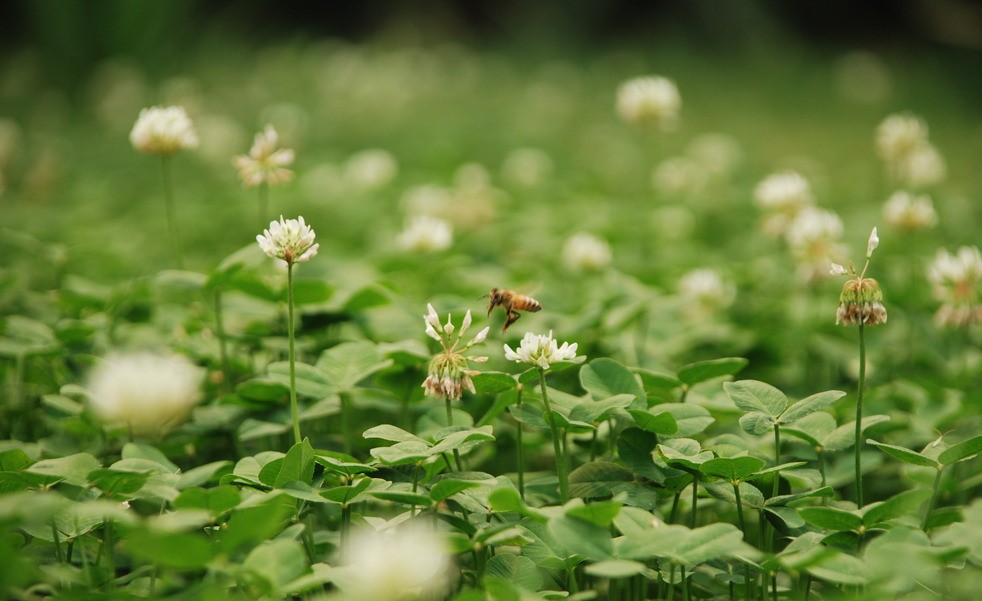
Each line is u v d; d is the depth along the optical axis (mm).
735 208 8781
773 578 2615
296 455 2572
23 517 2162
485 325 4348
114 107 12391
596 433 3182
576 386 4109
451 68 18750
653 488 2855
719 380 3480
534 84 17453
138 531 2090
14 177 9328
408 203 8141
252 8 19531
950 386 4332
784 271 6086
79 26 13789
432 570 2121
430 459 2713
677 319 5023
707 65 20188
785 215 5496
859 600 2246
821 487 2912
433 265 5461
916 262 6043
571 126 13930
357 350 3418
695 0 21922
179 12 14430
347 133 12617
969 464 3709
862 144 13609
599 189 9945
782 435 3201
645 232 7504
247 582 2297
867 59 20016
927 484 3184
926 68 20297
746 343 4629
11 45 17234
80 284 4895
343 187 9102
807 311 5234
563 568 2574
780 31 21922
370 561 2031
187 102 11422
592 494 2777
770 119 15438
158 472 2674
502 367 4059
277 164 3902
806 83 18797
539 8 22484
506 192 9234
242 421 3420
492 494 2363
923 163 6992
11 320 3971
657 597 2902
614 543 2324
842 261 4957
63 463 2727
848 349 4742
